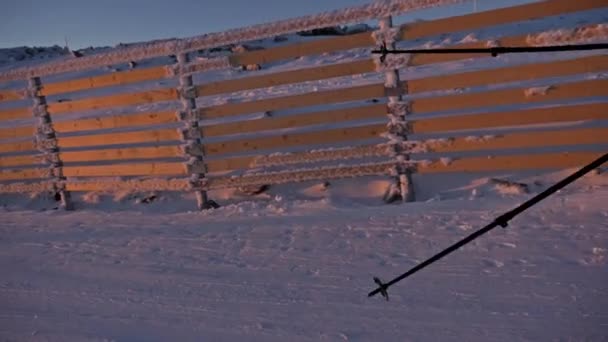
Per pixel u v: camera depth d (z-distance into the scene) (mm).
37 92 7699
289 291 3801
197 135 6723
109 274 4547
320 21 5949
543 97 5344
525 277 3580
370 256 4305
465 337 2949
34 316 3795
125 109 13352
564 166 5406
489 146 5613
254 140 6555
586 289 3312
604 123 6008
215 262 4578
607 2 4902
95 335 3398
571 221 4445
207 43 6484
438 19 5527
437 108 5762
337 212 5648
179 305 3748
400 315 3268
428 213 5172
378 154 6000
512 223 4582
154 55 6781
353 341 3021
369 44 5840
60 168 7723
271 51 6242
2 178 8086
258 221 5656
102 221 6488
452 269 3842
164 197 7234
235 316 3484
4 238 6117
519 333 2922
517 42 5402
